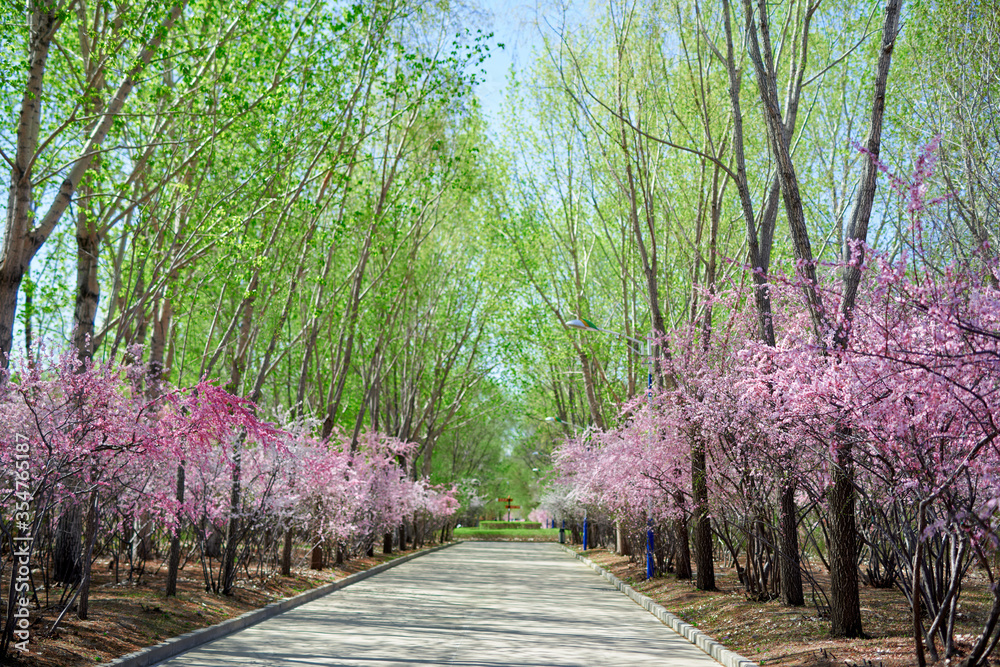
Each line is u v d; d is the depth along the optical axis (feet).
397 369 133.59
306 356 74.84
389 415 132.26
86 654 30.94
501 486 274.57
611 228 98.53
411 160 87.10
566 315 102.63
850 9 69.62
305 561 85.56
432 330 128.36
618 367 110.22
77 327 49.96
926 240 38.88
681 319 81.20
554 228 100.99
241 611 48.47
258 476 58.03
